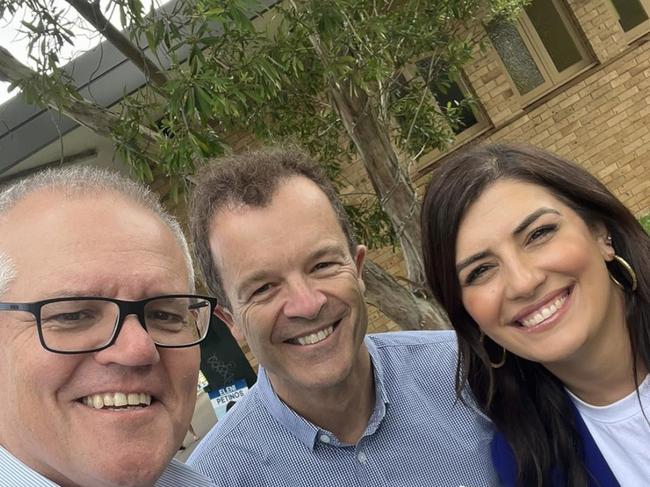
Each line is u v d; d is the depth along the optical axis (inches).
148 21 39.4
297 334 21.8
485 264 21.7
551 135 89.7
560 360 21.3
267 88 43.6
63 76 48.1
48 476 15.2
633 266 22.1
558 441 23.6
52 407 14.4
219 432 24.7
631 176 90.5
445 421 25.0
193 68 38.1
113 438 14.6
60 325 14.4
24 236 14.8
